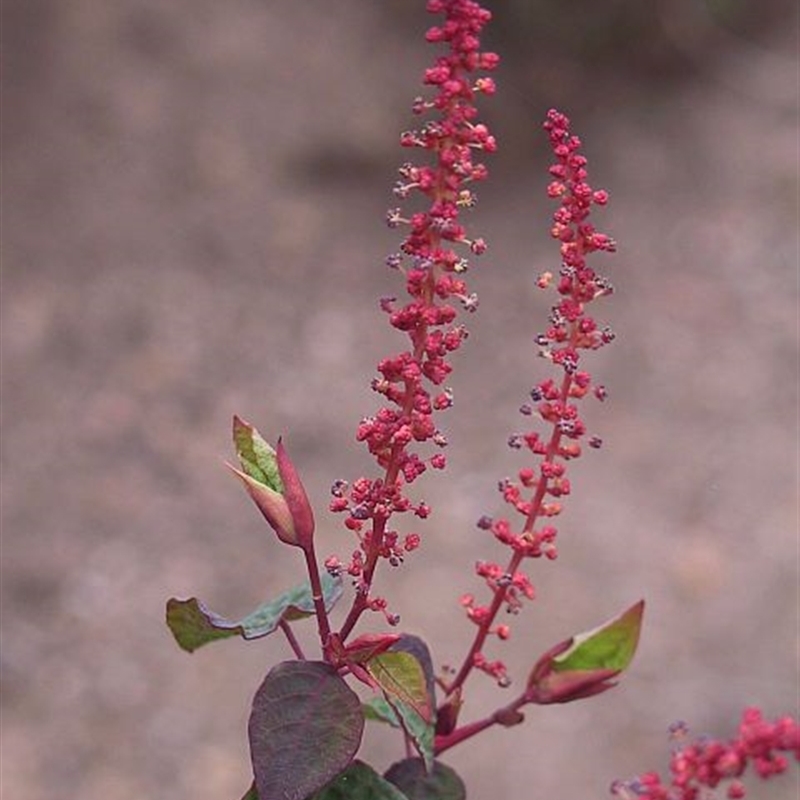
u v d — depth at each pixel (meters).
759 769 1.38
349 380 8.66
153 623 7.00
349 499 1.91
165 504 7.66
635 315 9.17
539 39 11.02
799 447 8.24
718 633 7.07
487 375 8.70
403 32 11.21
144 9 10.86
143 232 9.54
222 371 8.60
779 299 9.32
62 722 6.47
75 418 8.15
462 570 7.32
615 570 7.39
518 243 9.71
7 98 10.13
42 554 7.29
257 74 10.66
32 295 8.96
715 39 11.64
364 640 1.60
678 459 8.13
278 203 9.88
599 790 6.32
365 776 1.66
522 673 6.79
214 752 6.43
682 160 10.64
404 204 10.00
